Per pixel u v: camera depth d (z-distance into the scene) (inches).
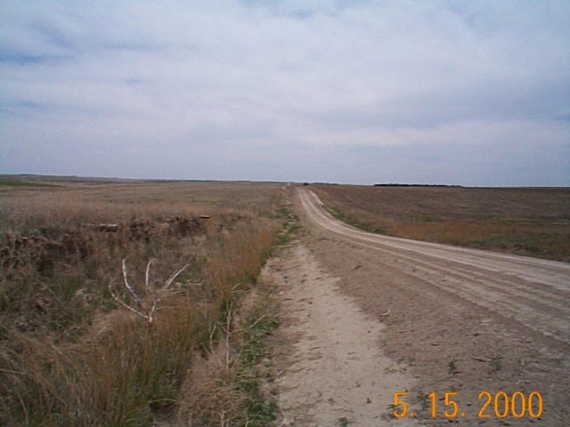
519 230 936.3
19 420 150.1
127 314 252.5
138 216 511.8
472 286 354.9
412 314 299.3
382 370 213.3
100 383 162.2
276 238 980.6
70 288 285.4
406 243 788.6
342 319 322.3
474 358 205.0
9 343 199.0
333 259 633.6
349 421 168.6
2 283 247.4
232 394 192.5
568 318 243.8
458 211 2164.1
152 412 174.6
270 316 344.5
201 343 247.8
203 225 661.9
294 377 220.7
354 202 2780.5
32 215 358.3
